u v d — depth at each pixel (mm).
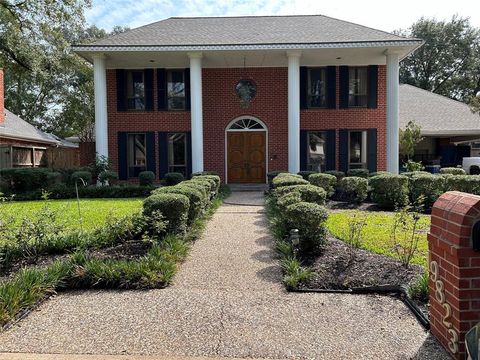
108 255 5250
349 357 2916
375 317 3627
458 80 39000
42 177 12992
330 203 10703
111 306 3900
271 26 16484
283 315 3678
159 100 16422
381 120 16281
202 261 5426
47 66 22531
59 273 4379
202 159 15109
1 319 3406
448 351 2938
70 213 8938
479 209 2713
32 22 20141
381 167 16344
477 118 20125
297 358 2908
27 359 2877
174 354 2959
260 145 16672
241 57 15109
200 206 7266
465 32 39156
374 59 15602
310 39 14484
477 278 2730
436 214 3123
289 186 7699
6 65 22453
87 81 33469
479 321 2732
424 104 21688
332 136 16281
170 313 3723
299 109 15289
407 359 2879
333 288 4367
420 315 3562
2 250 5125
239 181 16719
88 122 34469
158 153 16531
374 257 5242
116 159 16516
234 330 3365
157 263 4738
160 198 5957
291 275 4559
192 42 14570
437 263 3107
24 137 17219
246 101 16500
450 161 20484
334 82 16234
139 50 14023
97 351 3006
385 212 9398
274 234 6617
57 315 3689
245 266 5203
